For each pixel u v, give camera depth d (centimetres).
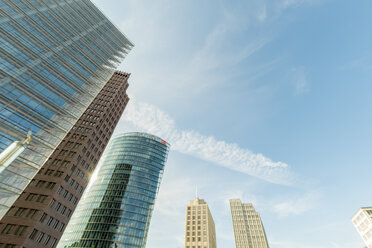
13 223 4778
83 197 12012
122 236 9944
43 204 5216
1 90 3350
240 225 16250
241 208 17412
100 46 6856
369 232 11981
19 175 3188
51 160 6362
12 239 4484
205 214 15575
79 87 5209
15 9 4231
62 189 5822
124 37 8538
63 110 4484
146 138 15512
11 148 1462
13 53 3819
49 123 4038
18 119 3475
